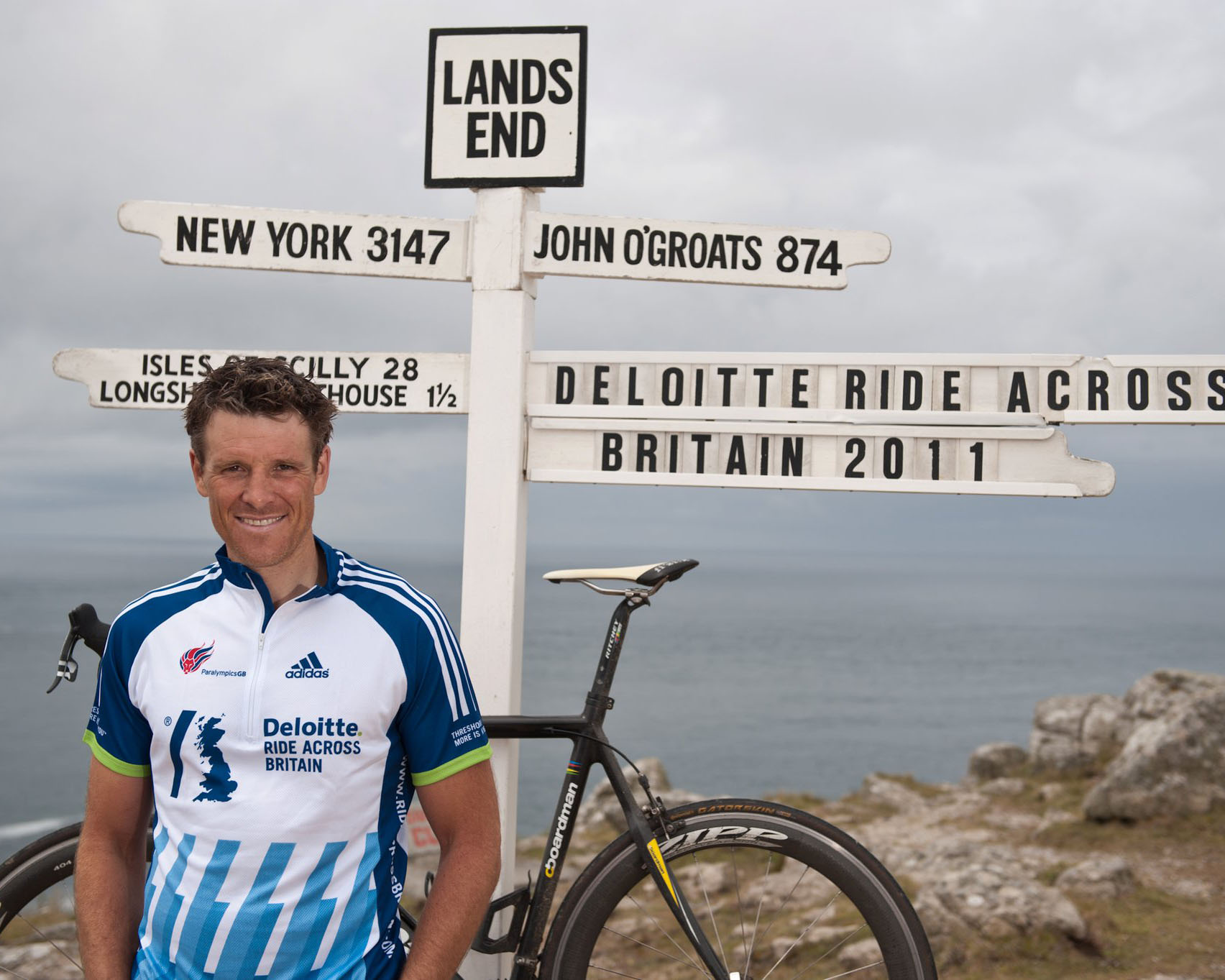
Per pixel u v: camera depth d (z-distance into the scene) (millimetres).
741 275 3396
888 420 3262
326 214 3504
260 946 1657
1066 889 5230
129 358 3561
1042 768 9180
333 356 3498
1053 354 3199
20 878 2740
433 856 5383
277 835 1667
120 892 1821
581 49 3395
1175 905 4957
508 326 3375
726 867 5812
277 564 1753
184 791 1700
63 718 123438
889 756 99312
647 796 2684
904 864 5906
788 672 179500
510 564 3309
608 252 3402
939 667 187875
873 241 3369
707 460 3330
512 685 3285
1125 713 9062
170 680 1714
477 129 3426
